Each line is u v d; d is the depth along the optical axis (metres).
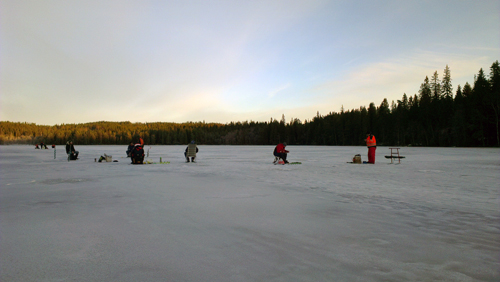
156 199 6.59
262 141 159.50
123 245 3.57
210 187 8.41
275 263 3.02
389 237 3.88
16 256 3.21
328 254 3.27
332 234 4.02
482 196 6.95
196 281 2.60
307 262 3.04
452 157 24.61
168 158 24.98
